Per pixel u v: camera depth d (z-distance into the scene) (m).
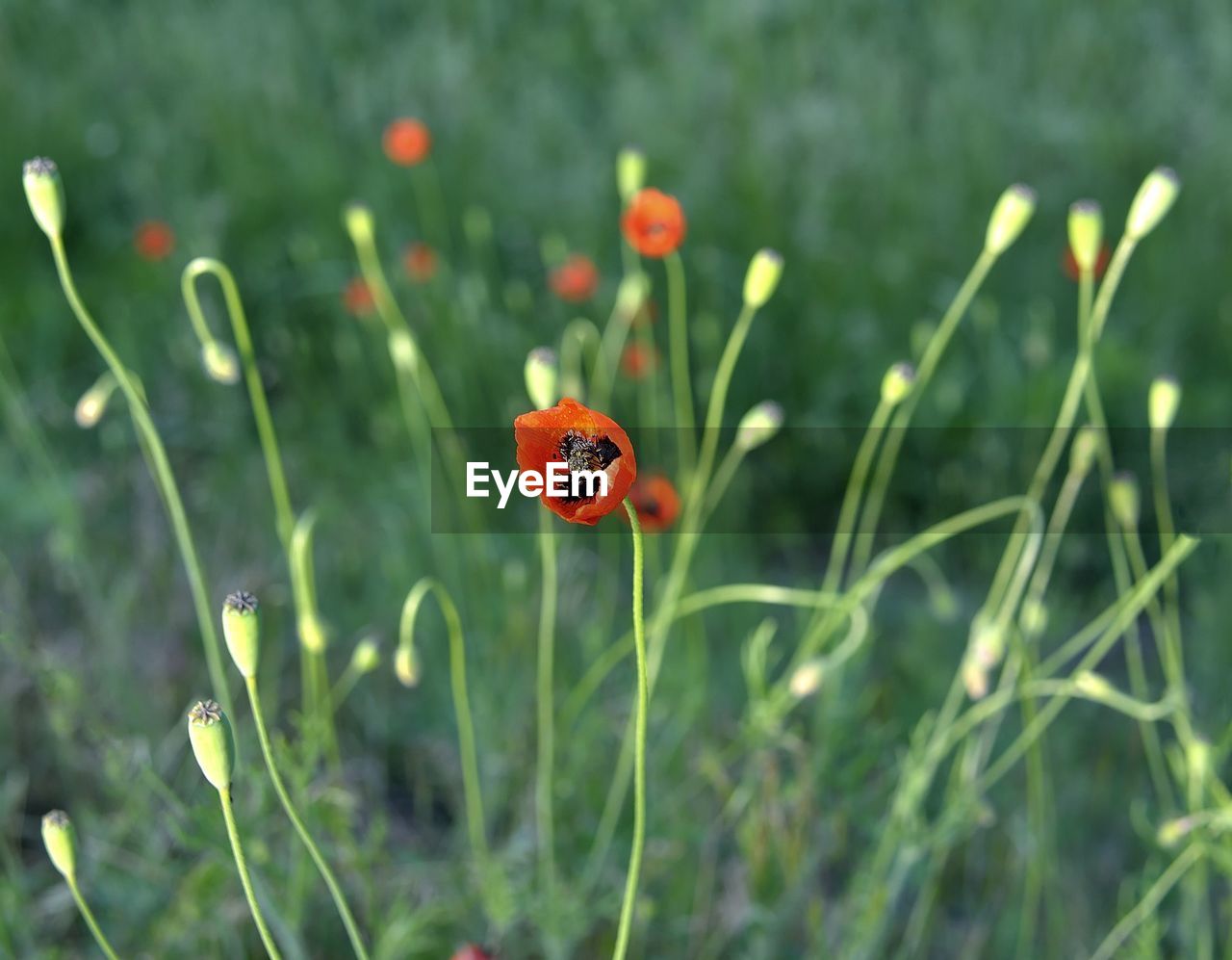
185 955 0.82
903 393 0.80
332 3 1.76
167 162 1.43
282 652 0.96
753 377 1.20
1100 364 1.14
